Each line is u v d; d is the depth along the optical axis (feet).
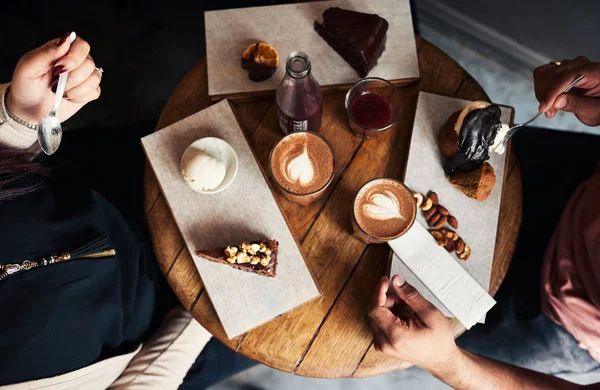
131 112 4.75
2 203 2.96
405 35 3.35
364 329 3.10
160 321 3.74
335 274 3.16
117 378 3.43
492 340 3.79
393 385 4.48
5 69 4.78
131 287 3.45
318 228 3.20
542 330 3.76
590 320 3.43
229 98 3.30
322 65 3.32
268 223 3.16
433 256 3.09
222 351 3.84
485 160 3.08
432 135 3.24
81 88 2.86
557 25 4.99
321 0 3.41
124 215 4.02
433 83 3.35
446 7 5.03
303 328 3.10
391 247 3.10
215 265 3.12
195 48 4.87
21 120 2.94
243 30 3.36
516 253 3.90
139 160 4.27
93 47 4.85
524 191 4.04
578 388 3.27
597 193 3.39
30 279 2.96
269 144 3.30
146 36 4.88
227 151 3.16
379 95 3.21
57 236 3.12
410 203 3.01
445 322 2.98
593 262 3.28
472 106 3.00
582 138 4.13
